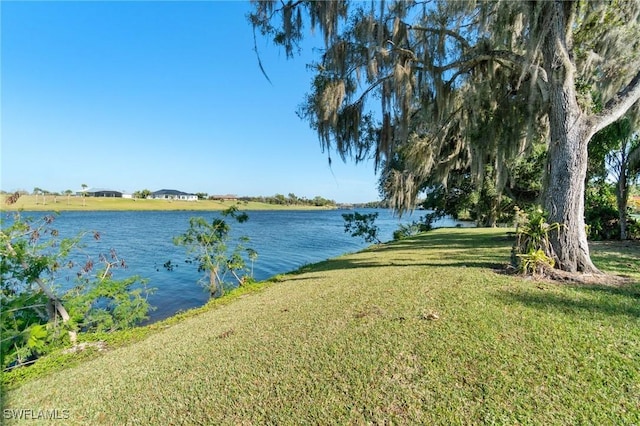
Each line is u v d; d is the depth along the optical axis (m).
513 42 5.91
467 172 13.26
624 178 9.07
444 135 8.38
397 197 9.23
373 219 16.33
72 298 5.04
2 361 3.81
